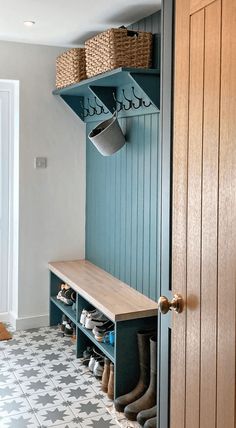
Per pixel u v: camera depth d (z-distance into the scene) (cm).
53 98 392
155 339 265
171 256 168
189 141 146
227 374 127
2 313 420
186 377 149
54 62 388
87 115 392
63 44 380
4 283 420
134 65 282
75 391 293
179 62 151
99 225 387
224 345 128
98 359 317
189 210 146
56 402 279
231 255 124
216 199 131
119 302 292
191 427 146
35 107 387
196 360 142
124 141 329
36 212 396
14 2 277
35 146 390
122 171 343
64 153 401
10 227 415
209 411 135
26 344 366
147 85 276
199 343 141
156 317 279
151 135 298
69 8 287
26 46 378
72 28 332
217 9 130
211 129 133
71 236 412
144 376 272
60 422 258
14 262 409
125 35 278
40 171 394
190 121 145
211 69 133
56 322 408
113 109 338
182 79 150
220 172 129
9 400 280
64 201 406
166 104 168
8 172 410
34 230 397
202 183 138
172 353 159
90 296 306
